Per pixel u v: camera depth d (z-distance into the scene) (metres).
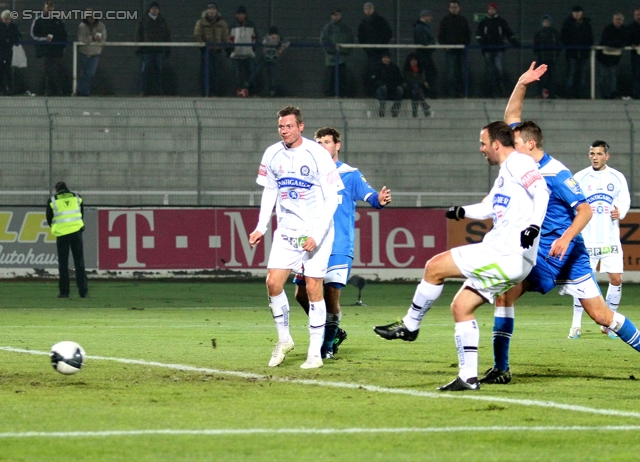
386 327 25.23
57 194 63.91
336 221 32.09
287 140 28.95
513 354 34.09
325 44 97.75
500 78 98.81
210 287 72.56
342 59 98.44
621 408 21.95
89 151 88.75
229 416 20.56
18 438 18.09
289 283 80.56
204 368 28.88
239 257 77.31
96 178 88.62
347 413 21.02
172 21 104.69
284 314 29.84
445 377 27.14
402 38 109.00
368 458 16.59
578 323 40.41
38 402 22.25
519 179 23.91
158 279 76.69
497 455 16.92
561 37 100.44
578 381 26.81
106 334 40.41
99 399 22.73
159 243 76.62
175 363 30.12
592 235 44.06
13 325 44.84
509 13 110.12
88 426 19.31
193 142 90.94
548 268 27.36
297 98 97.00
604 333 41.28
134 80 101.56
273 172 29.55
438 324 46.50
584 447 17.62
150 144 90.19
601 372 28.98
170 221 76.75
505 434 18.77
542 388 25.27
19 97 91.56
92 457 16.55
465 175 92.50
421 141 92.69
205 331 42.00
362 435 18.58
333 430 19.05
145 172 89.31
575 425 19.75
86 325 44.94
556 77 104.62
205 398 22.98
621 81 102.38
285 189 29.30
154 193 83.44
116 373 27.52
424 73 97.50
